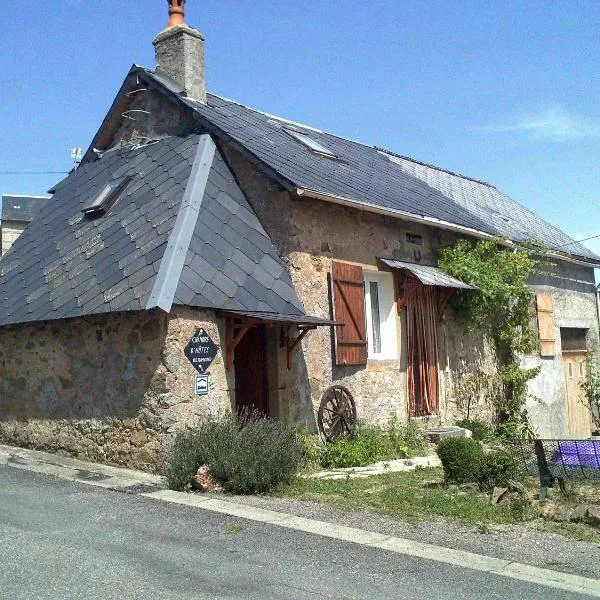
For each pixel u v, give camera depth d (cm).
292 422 1045
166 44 1320
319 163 1257
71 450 1005
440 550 583
